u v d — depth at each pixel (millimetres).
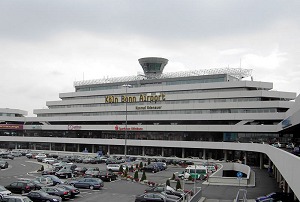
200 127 99125
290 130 64938
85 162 91812
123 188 50594
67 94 129000
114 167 72625
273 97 93375
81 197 42094
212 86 100062
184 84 104938
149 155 110125
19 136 135000
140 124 111312
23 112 145875
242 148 82562
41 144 133125
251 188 48719
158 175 68375
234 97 96125
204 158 99375
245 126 91875
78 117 122812
